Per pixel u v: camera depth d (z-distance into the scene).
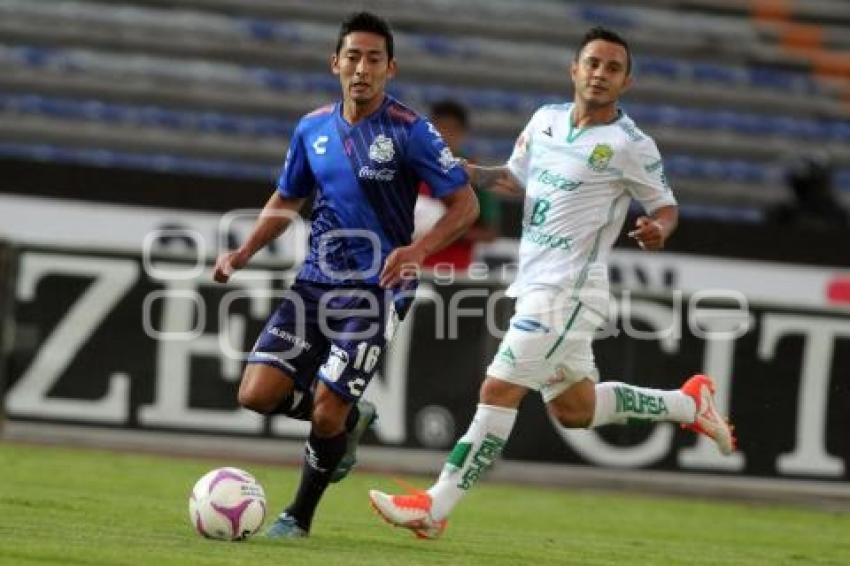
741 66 76.06
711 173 69.56
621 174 23.97
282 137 67.06
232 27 71.44
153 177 41.62
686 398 26.23
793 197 60.50
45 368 40.00
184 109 67.69
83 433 39.94
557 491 38.47
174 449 39.84
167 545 21.45
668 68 74.12
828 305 39.47
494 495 36.62
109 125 65.56
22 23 69.62
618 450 39.66
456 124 38.62
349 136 22.92
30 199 41.72
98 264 40.00
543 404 39.62
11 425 39.94
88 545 21.03
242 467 38.22
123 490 32.09
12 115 65.00
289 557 20.72
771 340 39.31
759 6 78.25
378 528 26.80
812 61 76.31
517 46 73.31
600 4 76.94
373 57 22.61
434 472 39.41
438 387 39.31
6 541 21.02
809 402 39.38
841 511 38.19
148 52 69.81
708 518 35.12
